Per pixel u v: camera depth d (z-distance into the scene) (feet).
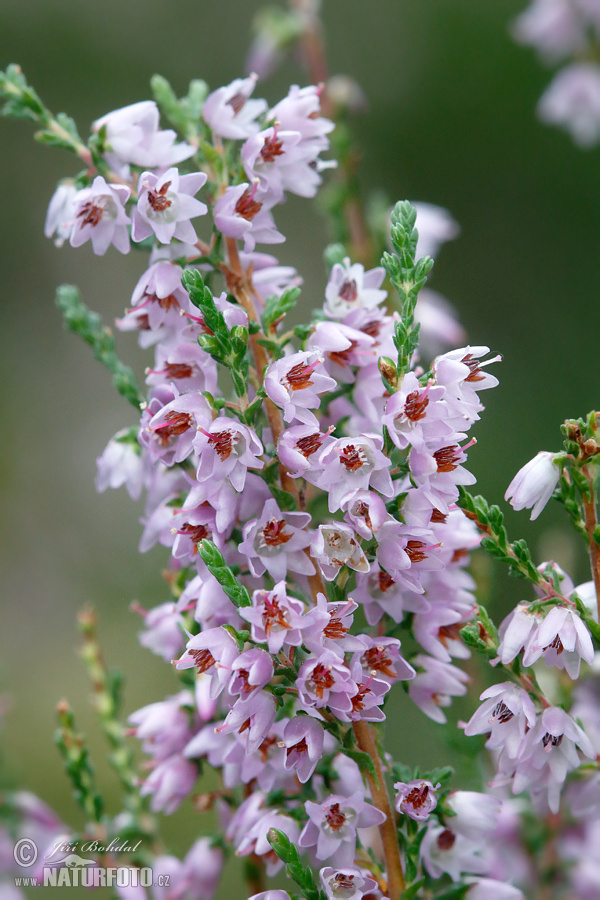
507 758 0.70
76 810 1.44
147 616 0.75
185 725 0.74
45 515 2.21
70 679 1.85
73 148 0.73
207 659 0.69
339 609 0.68
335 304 0.72
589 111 1.46
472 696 0.82
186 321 0.71
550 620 0.69
